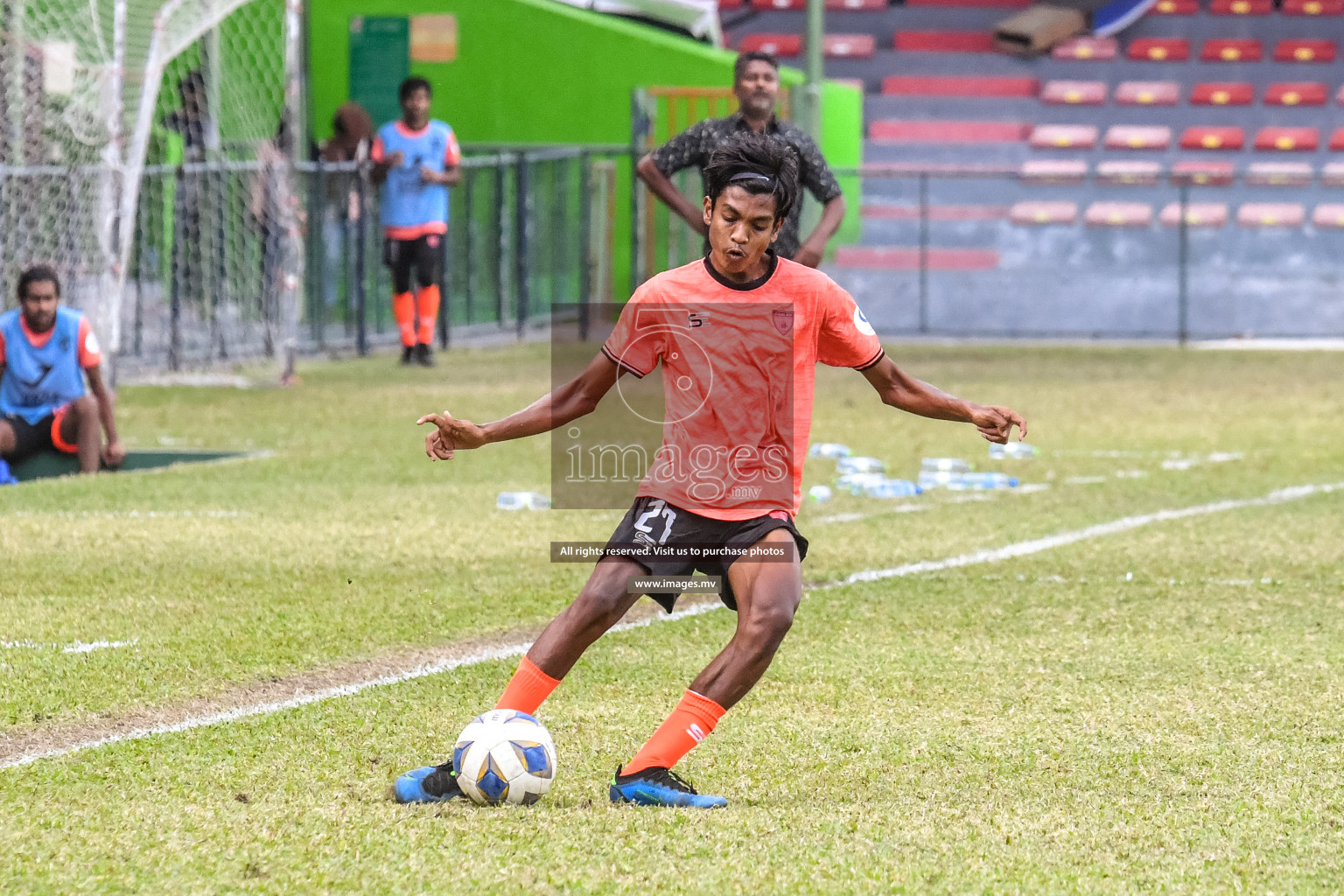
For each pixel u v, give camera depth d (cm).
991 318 7081
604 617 1245
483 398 4300
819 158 2741
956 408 1298
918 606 1978
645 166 2805
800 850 1112
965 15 8406
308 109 6981
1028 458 3347
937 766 1335
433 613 1903
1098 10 8288
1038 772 1317
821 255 2727
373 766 1325
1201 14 8319
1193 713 1499
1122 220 7681
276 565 2169
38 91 4416
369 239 5888
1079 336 6550
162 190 5200
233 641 1752
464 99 7069
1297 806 1224
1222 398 4466
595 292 6544
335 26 7044
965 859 1097
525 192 6194
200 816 1179
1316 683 1608
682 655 1730
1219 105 8025
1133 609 1961
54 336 3081
